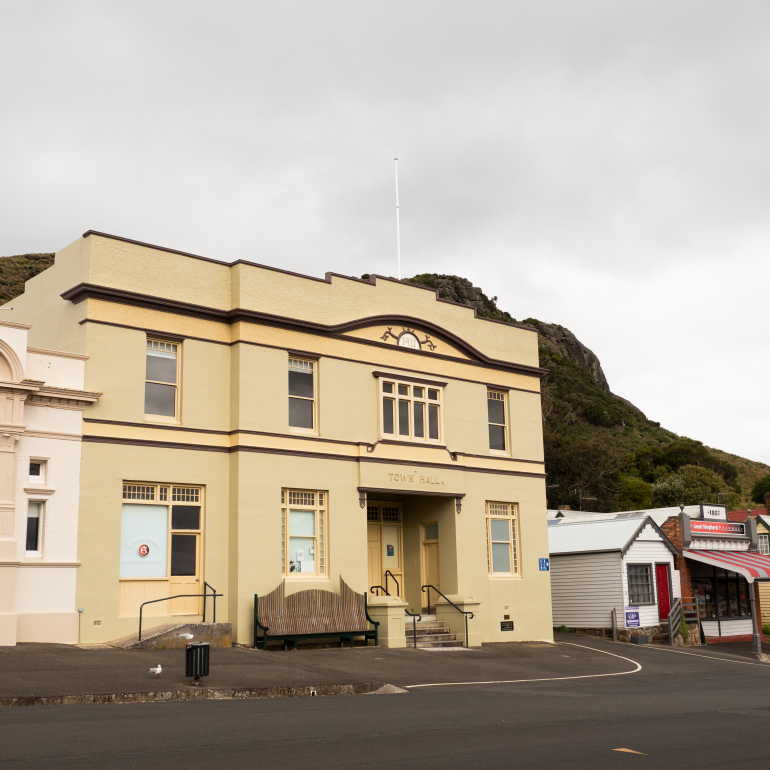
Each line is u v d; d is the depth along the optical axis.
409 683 17.72
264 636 21.58
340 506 24.62
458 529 27.28
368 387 25.98
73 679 14.66
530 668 21.84
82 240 21.73
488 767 8.50
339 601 23.66
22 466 19.56
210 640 20.81
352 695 15.57
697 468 83.50
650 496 80.00
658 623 32.84
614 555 32.28
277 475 23.38
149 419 21.88
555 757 9.14
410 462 26.41
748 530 38.34
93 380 20.95
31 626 19.11
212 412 22.91
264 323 23.78
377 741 9.87
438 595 27.20
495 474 28.92
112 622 20.38
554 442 73.12
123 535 21.08
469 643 25.89
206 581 22.06
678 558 34.91
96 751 8.77
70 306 21.81
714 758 9.34
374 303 26.56
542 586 29.47
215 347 23.27
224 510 22.69
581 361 133.12
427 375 27.61
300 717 11.74
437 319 28.31
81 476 20.42
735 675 22.97
